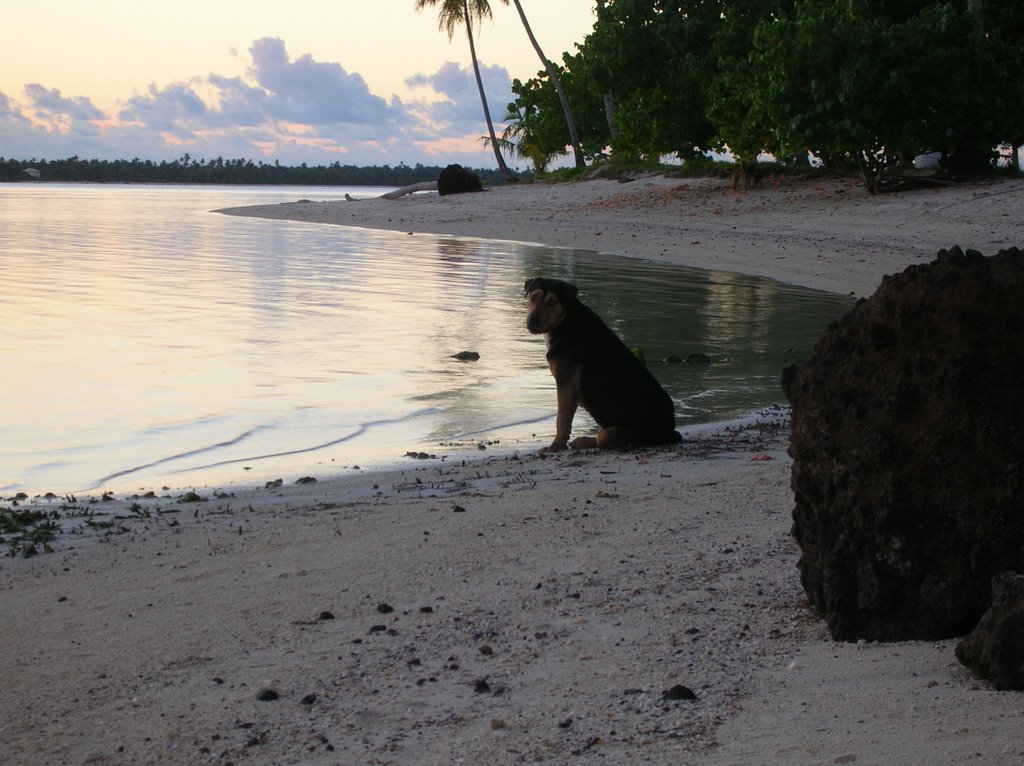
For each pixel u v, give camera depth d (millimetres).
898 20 37219
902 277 4453
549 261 27984
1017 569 3994
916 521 4211
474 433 10523
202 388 12328
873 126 32750
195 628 4863
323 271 25594
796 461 4660
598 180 50969
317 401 11781
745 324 17188
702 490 7242
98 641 4742
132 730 3854
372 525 6578
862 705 3613
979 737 3246
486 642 4574
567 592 5156
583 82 48500
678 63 43125
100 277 23828
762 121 35656
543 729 3682
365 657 4453
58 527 6973
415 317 18016
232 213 53781
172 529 6719
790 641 4379
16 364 13500
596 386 9375
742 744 3416
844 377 4512
